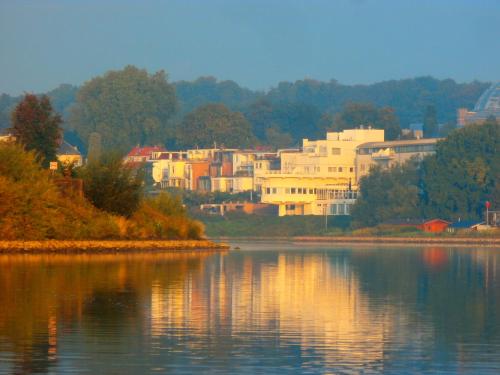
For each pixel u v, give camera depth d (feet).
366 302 605.73
